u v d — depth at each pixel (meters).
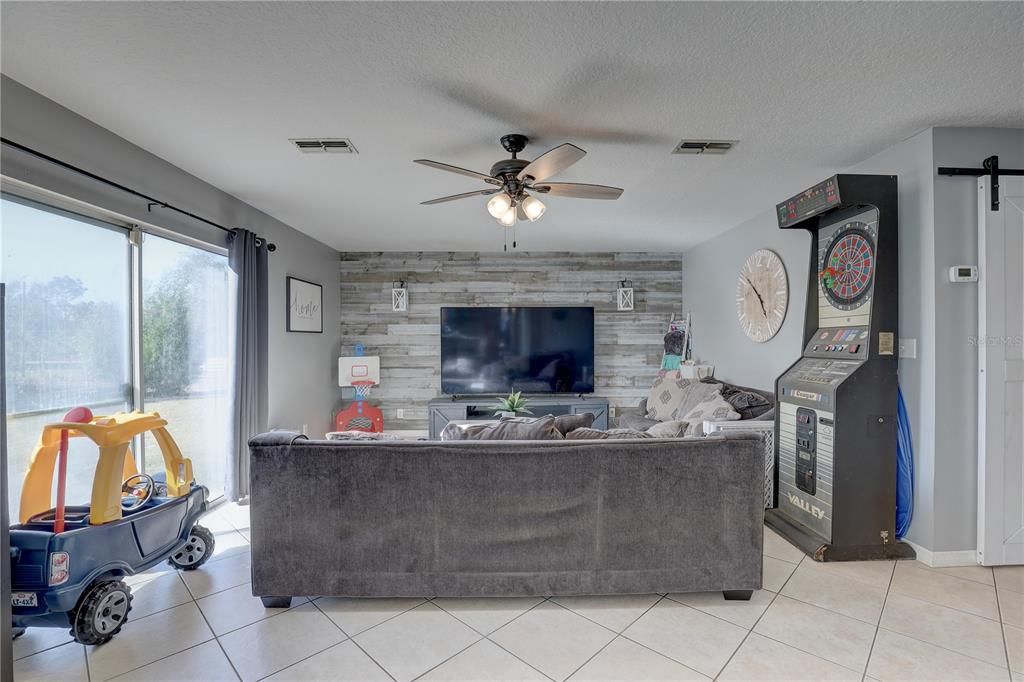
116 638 2.00
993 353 2.54
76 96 2.16
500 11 1.61
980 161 2.56
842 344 2.89
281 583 2.19
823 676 1.75
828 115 2.38
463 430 2.35
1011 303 2.54
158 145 2.71
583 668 1.81
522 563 2.21
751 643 1.95
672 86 2.10
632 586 2.22
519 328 5.80
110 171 2.53
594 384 5.89
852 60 1.91
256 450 2.18
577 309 5.82
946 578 2.46
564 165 2.25
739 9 1.60
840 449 2.69
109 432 2.05
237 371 3.48
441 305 5.92
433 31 1.72
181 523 2.43
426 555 2.20
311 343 5.07
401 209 4.02
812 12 1.62
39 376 2.28
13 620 1.89
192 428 3.36
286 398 4.53
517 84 2.08
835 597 2.29
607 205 3.94
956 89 2.14
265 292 3.85
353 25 1.69
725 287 4.90
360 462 2.18
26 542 1.83
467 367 5.79
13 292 2.16
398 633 2.04
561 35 1.75
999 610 2.17
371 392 5.91
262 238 3.87
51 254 2.32
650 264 5.98
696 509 2.21
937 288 2.56
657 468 2.20
